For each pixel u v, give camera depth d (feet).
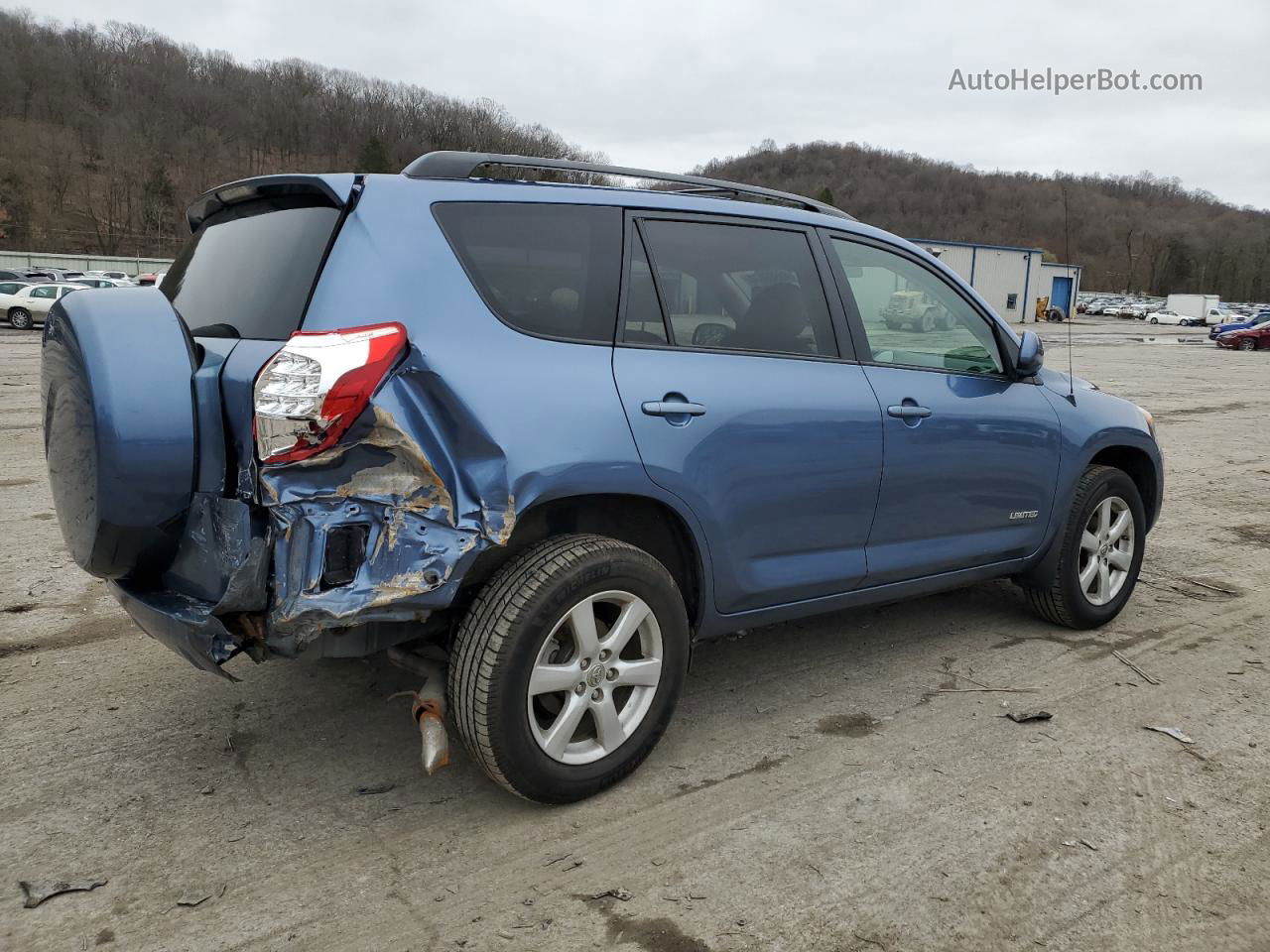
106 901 7.82
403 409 7.92
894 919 7.72
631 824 9.05
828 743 10.75
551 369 8.82
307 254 8.46
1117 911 7.86
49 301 98.12
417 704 9.10
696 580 10.12
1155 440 15.26
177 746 10.47
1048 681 12.59
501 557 9.14
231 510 7.98
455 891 8.04
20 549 17.63
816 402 10.65
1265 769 10.30
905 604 15.67
